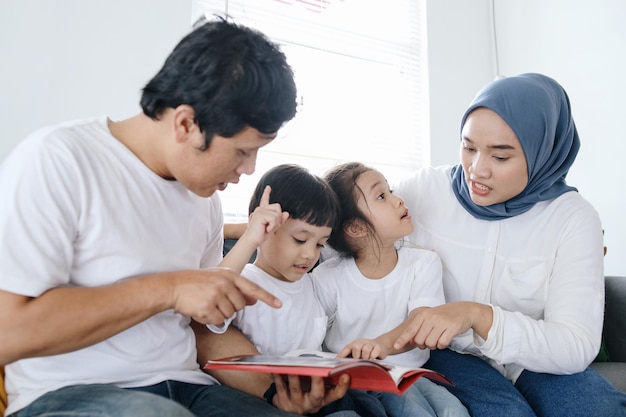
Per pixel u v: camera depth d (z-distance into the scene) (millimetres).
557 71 2430
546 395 1147
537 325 1103
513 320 1100
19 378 853
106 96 1805
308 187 1205
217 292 811
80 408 749
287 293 1243
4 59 1654
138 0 1876
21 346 714
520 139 1223
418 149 2615
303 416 916
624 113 2154
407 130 2605
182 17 1949
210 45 833
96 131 907
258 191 1263
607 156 2219
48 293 750
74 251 846
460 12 2695
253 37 864
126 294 778
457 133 2650
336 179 1371
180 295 805
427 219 1455
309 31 2383
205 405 923
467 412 1096
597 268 1204
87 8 1790
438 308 1098
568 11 2383
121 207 886
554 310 1175
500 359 1103
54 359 850
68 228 808
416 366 1276
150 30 1889
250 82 819
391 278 1324
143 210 920
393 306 1319
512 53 2648
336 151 2414
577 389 1111
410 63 2633
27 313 718
